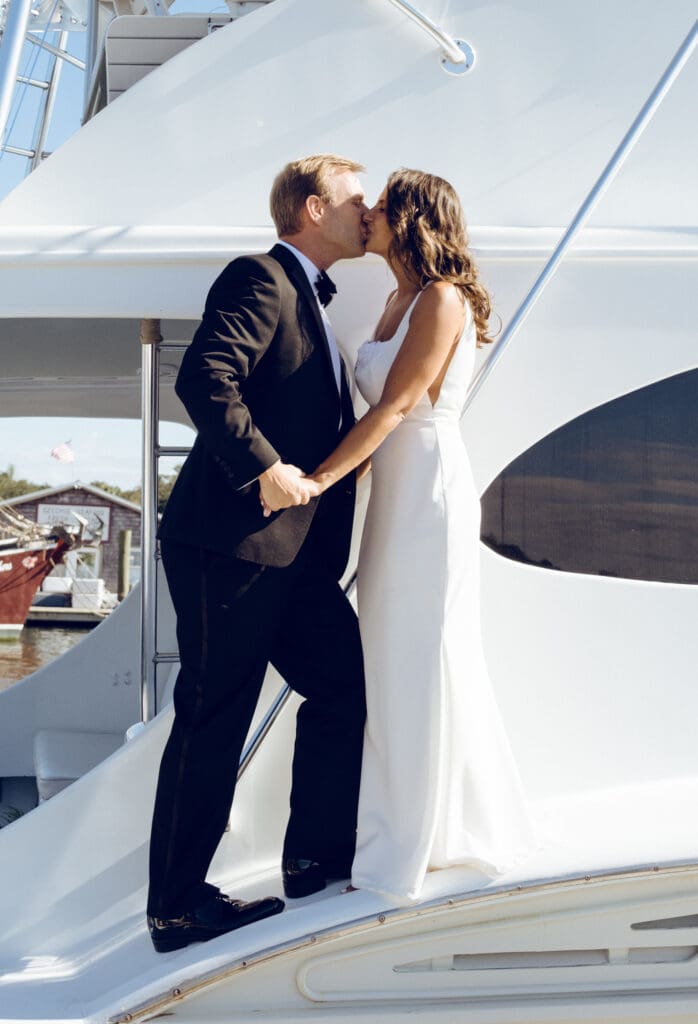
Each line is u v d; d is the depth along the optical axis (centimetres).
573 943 217
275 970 209
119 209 241
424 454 219
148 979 204
